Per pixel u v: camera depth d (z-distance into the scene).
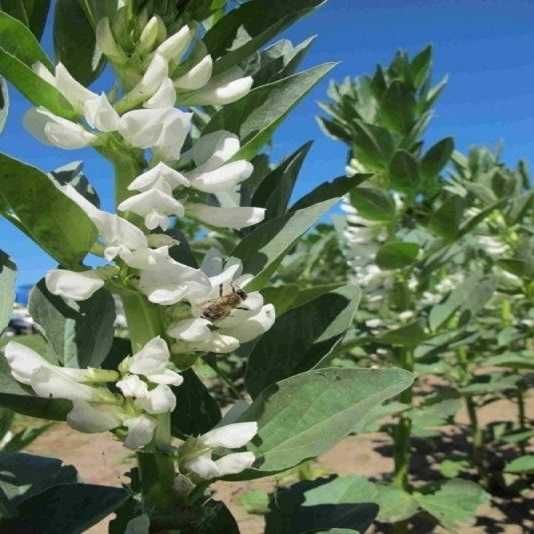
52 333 0.22
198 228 0.93
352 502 0.25
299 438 0.20
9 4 0.21
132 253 0.18
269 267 0.21
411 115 0.57
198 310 0.20
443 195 0.67
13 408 0.18
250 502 0.58
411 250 0.51
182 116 0.19
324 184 0.24
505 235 0.70
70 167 0.25
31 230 0.18
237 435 0.20
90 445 1.04
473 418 0.82
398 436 0.57
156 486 0.20
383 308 0.60
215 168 0.20
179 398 0.25
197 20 0.22
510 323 0.78
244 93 0.21
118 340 0.25
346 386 0.20
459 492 0.54
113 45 0.20
